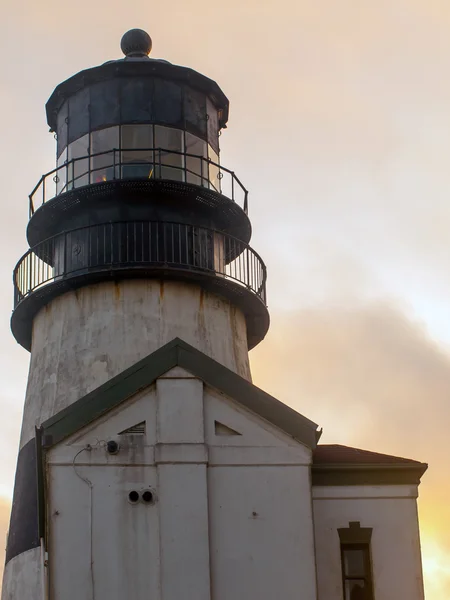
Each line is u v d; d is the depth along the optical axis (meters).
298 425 22.55
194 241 28.72
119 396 22.36
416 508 23.48
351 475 23.55
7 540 27.14
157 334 27.83
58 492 21.81
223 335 28.75
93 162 29.70
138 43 31.80
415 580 23.08
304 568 21.81
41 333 28.95
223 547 21.84
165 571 21.48
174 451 22.11
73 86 30.56
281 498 22.17
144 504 21.86
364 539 23.25
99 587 21.38
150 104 30.08
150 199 28.77
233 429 22.47
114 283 28.20
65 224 29.31
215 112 31.72
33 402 28.23
